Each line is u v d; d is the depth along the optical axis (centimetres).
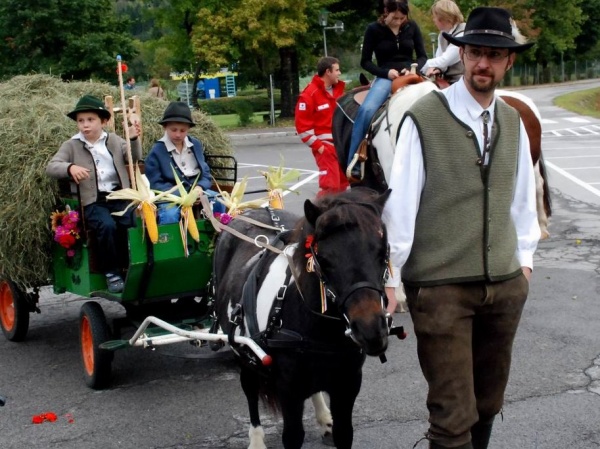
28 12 3194
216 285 532
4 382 660
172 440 530
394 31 778
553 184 1480
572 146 2134
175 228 594
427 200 374
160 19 3434
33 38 3294
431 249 375
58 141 666
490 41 361
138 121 681
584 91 4928
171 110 649
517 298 385
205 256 605
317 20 3459
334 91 1054
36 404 607
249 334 429
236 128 3319
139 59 4591
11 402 614
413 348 684
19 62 3278
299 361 394
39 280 688
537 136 795
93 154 646
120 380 650
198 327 598
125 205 636
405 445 501
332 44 3991
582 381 590
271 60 3688
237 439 528
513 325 390
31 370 688
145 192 574
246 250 502
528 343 674
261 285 432
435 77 756
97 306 632
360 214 360
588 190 1401
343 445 416
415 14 4231
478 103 374
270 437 529
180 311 643
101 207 629
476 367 402
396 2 756
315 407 520
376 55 784
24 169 654
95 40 3281
